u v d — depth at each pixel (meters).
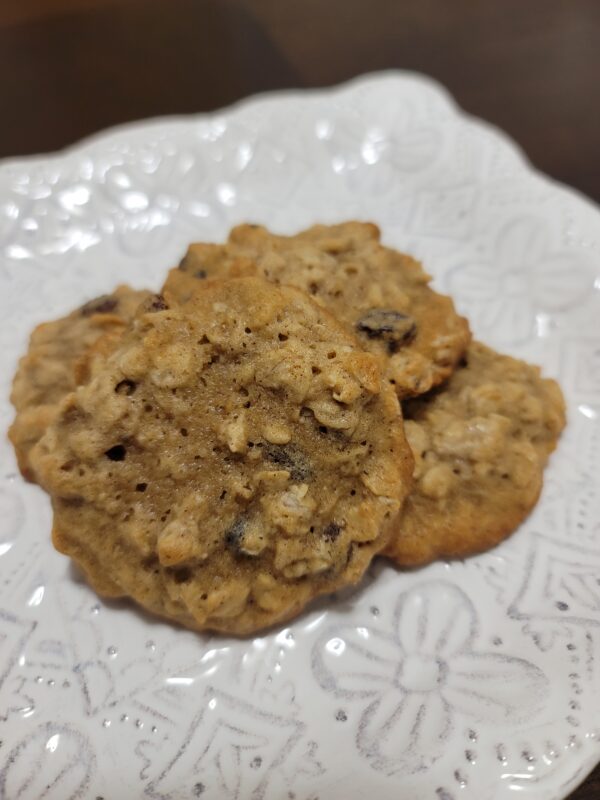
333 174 0.20
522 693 0.12
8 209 0.19
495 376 0.14
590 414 0.15
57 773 0.11
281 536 0.11
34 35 0.28
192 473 0.12
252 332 0.12
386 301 0.14
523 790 0.11
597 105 0.25
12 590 0.13
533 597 0.13
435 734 0.11
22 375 0.15
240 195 0.19
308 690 0.12
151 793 0.11
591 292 0.17
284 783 0.11
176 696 0.12
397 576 0.13
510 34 0.28
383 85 0.20
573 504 0.14
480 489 0.13
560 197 0.18
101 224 0.19
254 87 0.26
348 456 0.12
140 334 0.12
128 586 0.12
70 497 0.12
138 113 0.25
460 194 0.19
